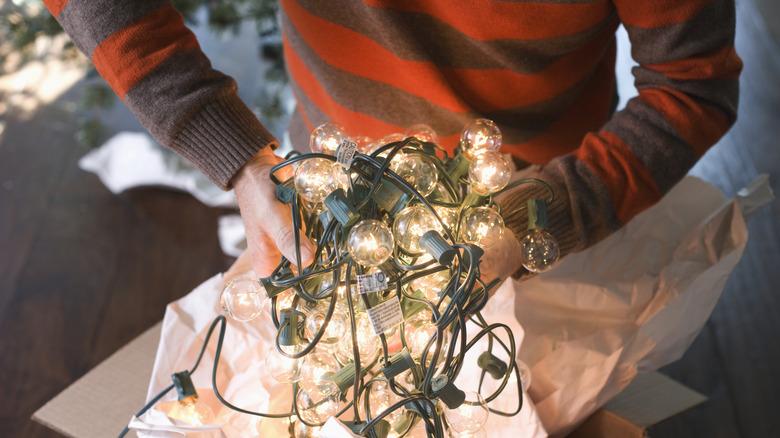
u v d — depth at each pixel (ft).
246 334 4.28
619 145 4.26
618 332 4.61
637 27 4.20
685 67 4.21
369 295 3.35
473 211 3.51
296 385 3.72
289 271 3.59
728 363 7.64
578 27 4.26
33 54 10.38
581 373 4.49
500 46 4.37
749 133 10.12
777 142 9.96
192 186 9.73
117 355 4.60
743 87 10.80
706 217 4.99
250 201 3.87
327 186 3.44
